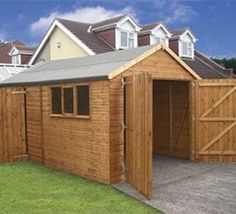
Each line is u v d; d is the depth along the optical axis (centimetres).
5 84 1463
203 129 1277
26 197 888
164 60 1173
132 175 971
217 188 952
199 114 1273
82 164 1104
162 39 2923
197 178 1055
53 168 1225
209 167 1195
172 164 1251
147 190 866
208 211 785
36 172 1162
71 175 1121
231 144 1270
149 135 853
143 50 1136
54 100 1220
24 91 1366
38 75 1383
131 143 973
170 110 1399
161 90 1429
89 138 1071
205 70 2967
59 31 2700
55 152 1227
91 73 1070
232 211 785
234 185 980
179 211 785
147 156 863
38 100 1300
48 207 814
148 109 852
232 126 1266
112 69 1020
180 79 1228
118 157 1020
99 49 2469
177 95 1368
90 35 2628
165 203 836
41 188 966
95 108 1043
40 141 1304
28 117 1362
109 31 2611
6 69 2492
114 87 1008
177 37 3003
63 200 863
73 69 1247
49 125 1252
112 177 1007
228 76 3002
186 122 1340
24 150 1377
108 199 870
